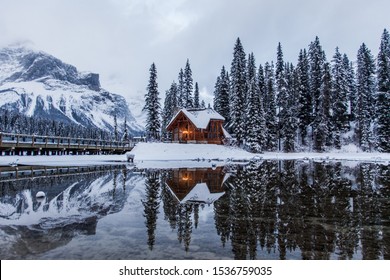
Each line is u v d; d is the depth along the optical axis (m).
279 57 81.19
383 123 61.59
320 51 75.69
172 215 12.08
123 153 60.06
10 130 139.50
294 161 43.81
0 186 18.84
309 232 9.87
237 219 11.46
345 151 64.81
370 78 75.06
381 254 8.09
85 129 171.12
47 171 27.06
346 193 16.81
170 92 83.75
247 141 61.06
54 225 10.73
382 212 12.48
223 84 72.88
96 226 10.59
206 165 35.44
